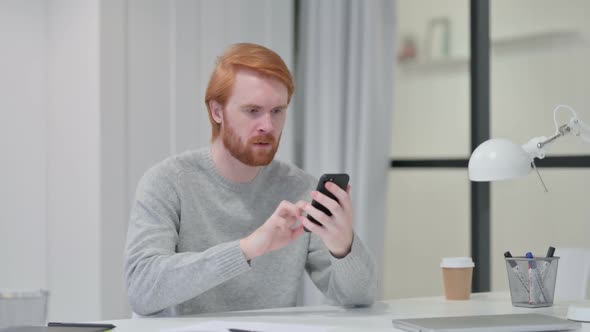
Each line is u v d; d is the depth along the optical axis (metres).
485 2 3.05
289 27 3.20
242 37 3.07
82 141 2.75
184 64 2.91
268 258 1.85
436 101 3.62
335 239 1.60
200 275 1.52
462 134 3.53
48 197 2.92
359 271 1.66
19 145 2.88
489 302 1.83
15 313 1.19
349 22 3.13
